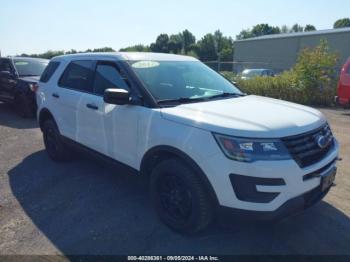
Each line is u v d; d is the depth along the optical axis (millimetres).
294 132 2854
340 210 3775
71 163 5395
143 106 3488
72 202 4012
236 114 3072
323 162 3002
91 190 4348
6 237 3270
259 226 3441
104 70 4191
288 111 3295
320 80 12750
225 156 2746
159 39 85938
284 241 3197
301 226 3447
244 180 2703
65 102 4742
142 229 3400
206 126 2889
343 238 3238
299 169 2756
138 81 3637
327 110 11406
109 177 4793
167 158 3344
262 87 13625
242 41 47750
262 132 2736
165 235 3295
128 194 4223
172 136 3088
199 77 4258
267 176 2660
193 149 2914
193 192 3016
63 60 5195
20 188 4430
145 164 3498
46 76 5488
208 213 3033
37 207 3895
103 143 4086
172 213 3357
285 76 13742
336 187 4387
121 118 3695
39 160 5566
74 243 3172
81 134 4508
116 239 3230
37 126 8250
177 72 4098
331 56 12797
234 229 3389
